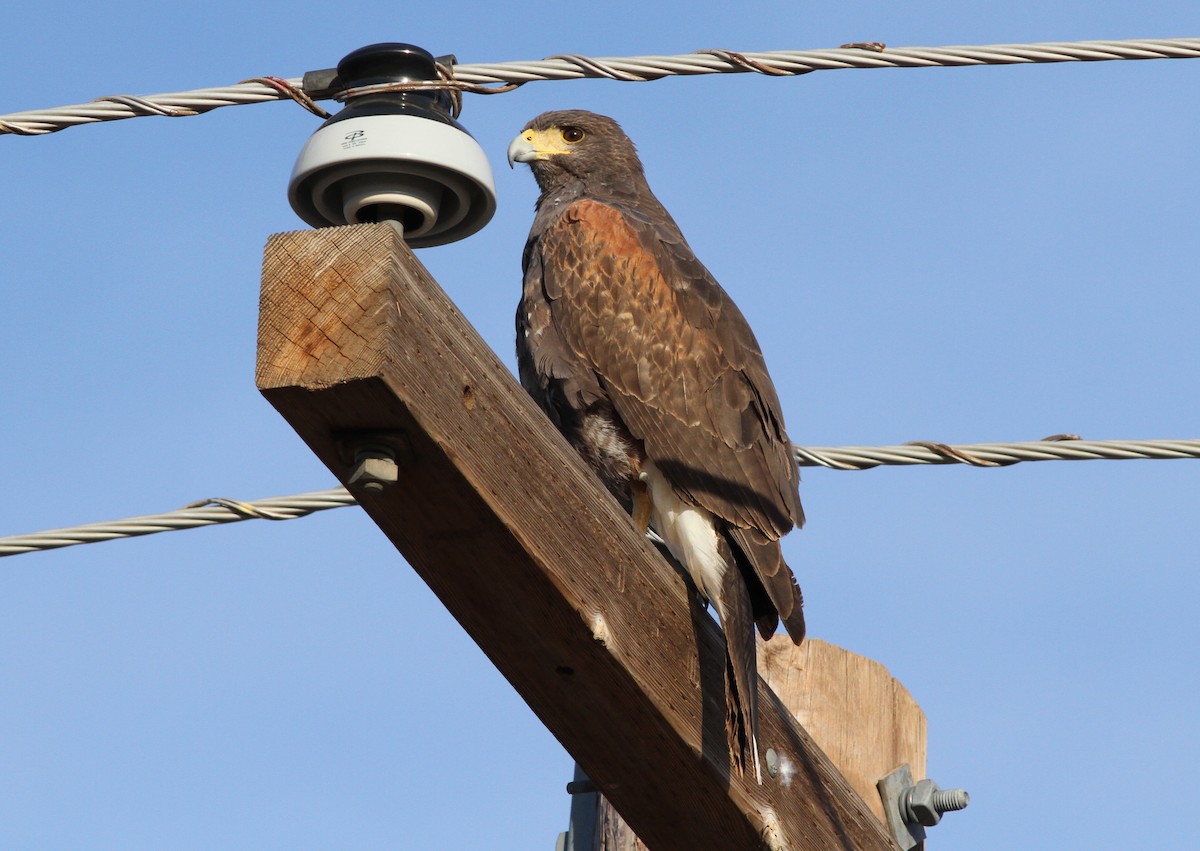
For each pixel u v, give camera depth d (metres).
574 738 8.63
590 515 7.95
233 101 9.25
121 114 9.20
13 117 9.12
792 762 9.41
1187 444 9.80
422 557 7.60
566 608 7.73
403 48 8.52
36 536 9.55
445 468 7.00
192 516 9.71
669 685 8.40
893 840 10.38
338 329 6.55
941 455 10.19
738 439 10.66
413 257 6.80
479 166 8.20
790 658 11.09
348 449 6.86
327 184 8.23
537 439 7.60
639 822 9.19
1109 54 9.51
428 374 6.82
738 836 9.09
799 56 9.54
